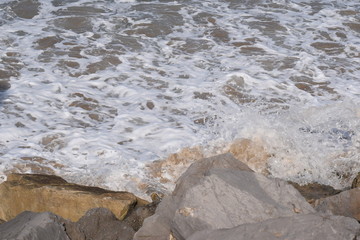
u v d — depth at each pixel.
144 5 14.11
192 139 8.62
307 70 11.18
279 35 12.77
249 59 11.58
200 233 4.18
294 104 9.86
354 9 14.29
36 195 6.46
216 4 14.34
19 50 11.67
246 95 10.13
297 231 4.01
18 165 7.80
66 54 11.54
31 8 13.80
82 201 6.30
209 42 12.32
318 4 14.55
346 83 10.75
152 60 11.43
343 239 3.91
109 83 10.45
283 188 4.82
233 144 8.09
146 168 7.75
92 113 9.39
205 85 10.42
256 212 4.47
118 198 6.30
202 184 4.68
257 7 14.23
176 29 12.91
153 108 9.61
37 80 10.45
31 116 9.23
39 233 4.71
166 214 5.10
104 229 5.59
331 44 12.44
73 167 7.82
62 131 8.78
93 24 13.02
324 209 5.50
